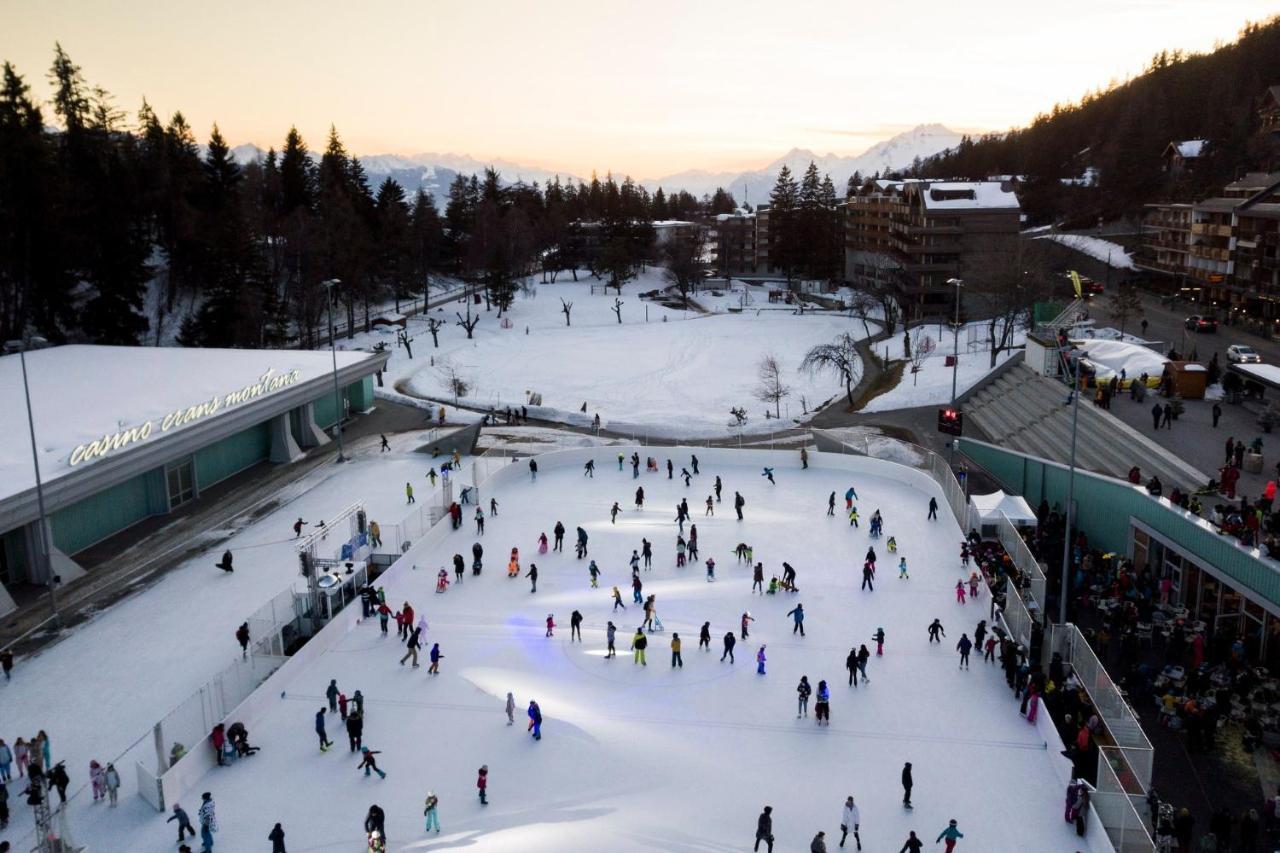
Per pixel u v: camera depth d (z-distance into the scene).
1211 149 145.00
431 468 67.25
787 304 159.12
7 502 44.22
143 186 111.12
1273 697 33.09
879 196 157.12
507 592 45.16
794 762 31.36
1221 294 98.50
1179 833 26.22
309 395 72.38
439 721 34.12
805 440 73.06
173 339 106.69
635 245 191.38
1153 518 42.59
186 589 47.19
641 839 27.56
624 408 92.56
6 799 29.38
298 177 149.38
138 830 28.45
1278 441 50.38
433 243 167.38
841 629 40.75
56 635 42.44
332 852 27.19
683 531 53.09
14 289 93.81
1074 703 32.12
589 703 35.19
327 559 45.97
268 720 34.28
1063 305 80.81
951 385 80.31
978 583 43.69
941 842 27.27
